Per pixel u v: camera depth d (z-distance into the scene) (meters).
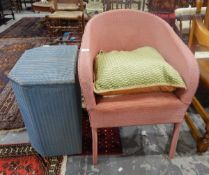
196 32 1.26
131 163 1.20
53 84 0.94
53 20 2.86
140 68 1.00
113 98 1.01
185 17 2.09
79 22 2.83
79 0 2.93
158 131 1.42
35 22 4.04
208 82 1.16
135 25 1.30
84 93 0.91
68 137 1.14
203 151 1.24
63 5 3.04
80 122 1.15
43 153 1.21
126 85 0.97
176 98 1.01
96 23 1.22
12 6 4.56
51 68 1.03
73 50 1.22
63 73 0.99
